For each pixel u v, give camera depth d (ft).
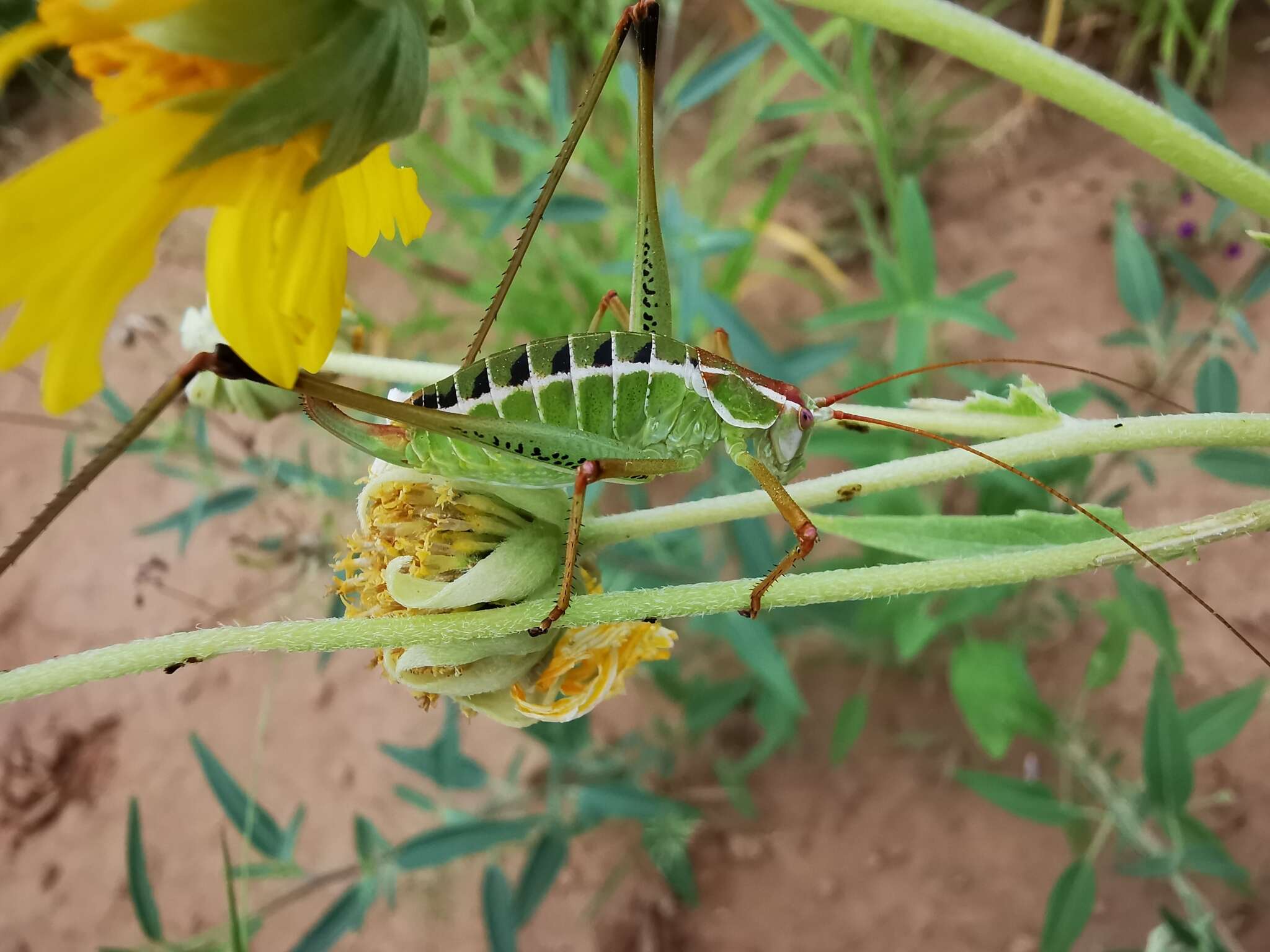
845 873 0.39
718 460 0.38
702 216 0.53
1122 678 0.39
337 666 0.49
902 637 0.35
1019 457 0.19
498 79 0.57
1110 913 0.36
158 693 0.51
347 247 0.16
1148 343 0.37
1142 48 0.52
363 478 0.21
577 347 0.22
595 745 0.43
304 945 0.31
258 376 0.17
